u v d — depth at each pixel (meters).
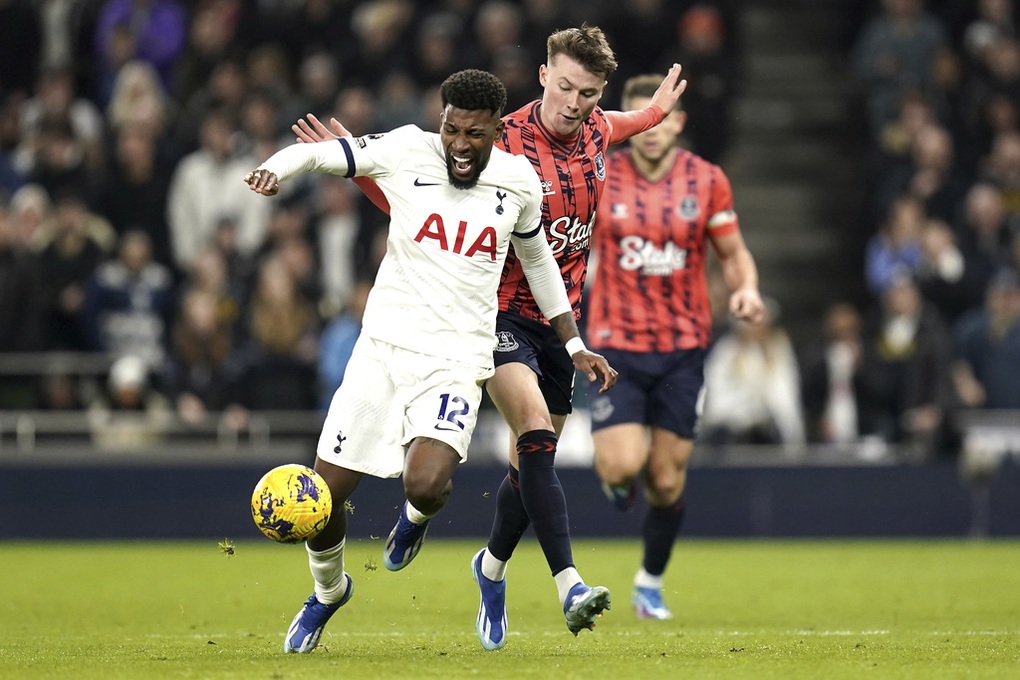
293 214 52.50
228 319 48.78
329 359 47.78
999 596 31.89
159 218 54.78
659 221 29.28
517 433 20.59
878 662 19.08
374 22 58.22
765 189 63.12
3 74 60.97
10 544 46.31
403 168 19.52
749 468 48.62
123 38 58.28
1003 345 50.78
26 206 50.72
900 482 48.75
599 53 20.92
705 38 57.78
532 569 39.47
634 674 17.50
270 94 57.44
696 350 29.44
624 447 28.69
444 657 19.64
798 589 33.72
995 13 63.38
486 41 56.97
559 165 21.52
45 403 47.16
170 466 46.91
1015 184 57.91
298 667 18.19
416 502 18.97
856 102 63.88
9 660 19.44
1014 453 49.03
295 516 18.14
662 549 28.55
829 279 61.69
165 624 25.84
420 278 19.41
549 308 20.42
